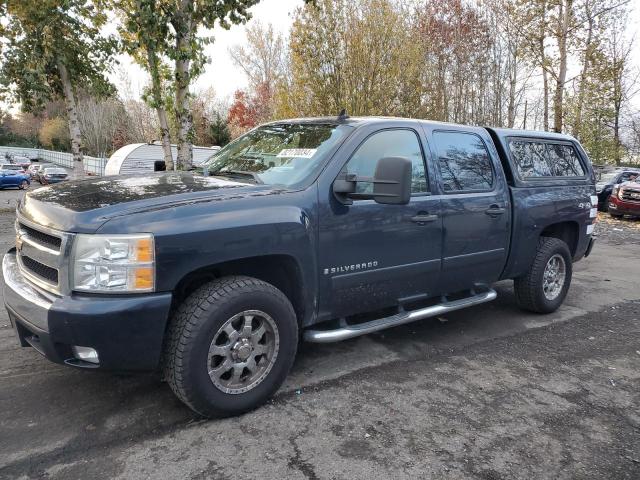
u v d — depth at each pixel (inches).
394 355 165.6
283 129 165.8
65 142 2785.4
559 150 223.1
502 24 909.2
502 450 112.7
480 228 175.8
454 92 967.6
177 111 456.8
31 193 132.3
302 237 127.0
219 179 141.7
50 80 684.7
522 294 209.8
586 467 107.8
